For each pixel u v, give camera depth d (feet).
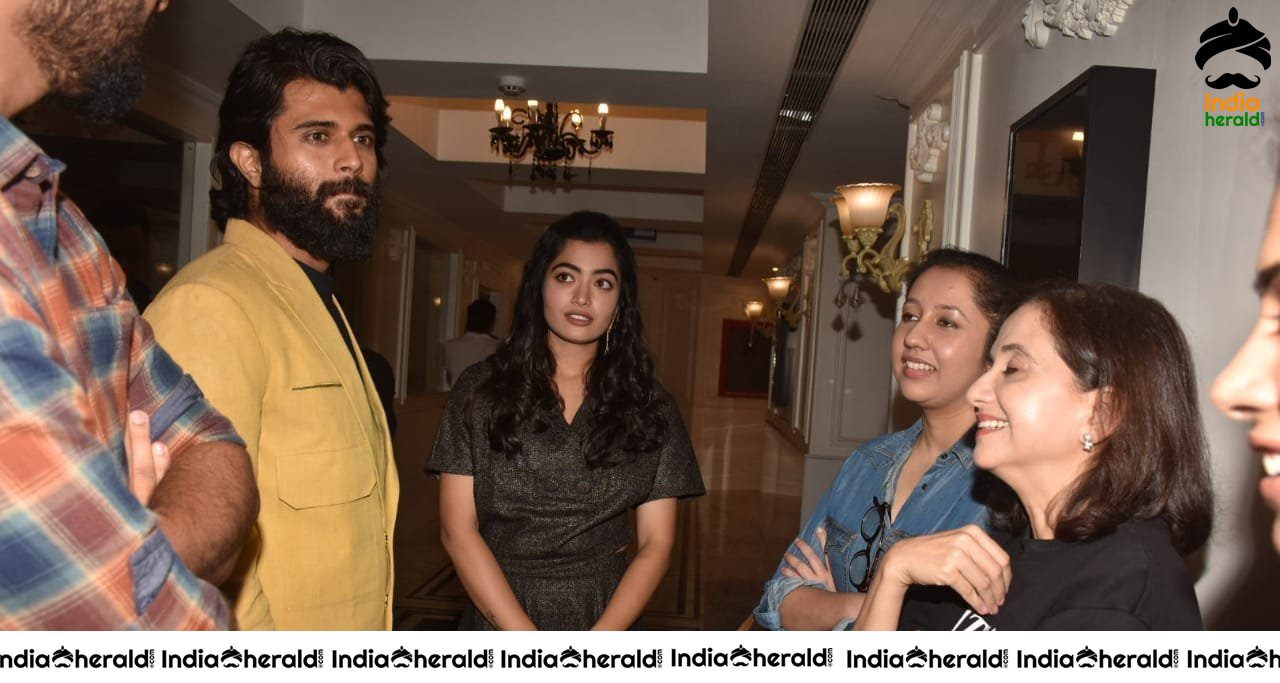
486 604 5.87
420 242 28.58
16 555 1.93
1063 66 7.30
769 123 15.24
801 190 20.66
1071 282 3.43
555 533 6.08
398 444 25.21
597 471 6.16
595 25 12.85
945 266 5.17
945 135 10.98
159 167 13.48
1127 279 5.65
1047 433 3.18
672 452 6.48
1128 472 3.04
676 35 12.82
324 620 4.20
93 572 2.00
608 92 13.99
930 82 11.71
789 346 30.25
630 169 20.18
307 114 4.53
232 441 3.15
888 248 12.34
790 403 29.17
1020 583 3.26
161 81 12.30
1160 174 5.47
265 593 4.03
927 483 4.97
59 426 2.00
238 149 4.65
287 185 4.54
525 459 6.11
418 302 28.53
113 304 2.71
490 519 6.21
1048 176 6.70
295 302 4.48
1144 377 3.09
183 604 2.18
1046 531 3.32
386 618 4.77
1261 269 4.16
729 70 12.63
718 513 28.17
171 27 11.07
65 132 11.35
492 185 25.76
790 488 33.76
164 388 3.04
